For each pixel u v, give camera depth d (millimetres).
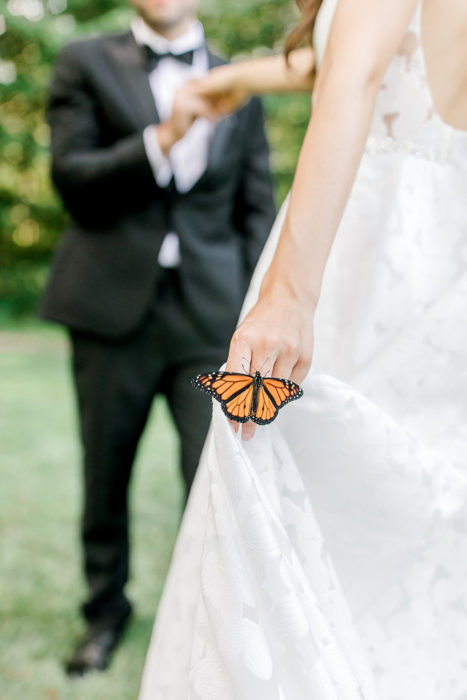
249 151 2676
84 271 2527
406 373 1607
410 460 1549
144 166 2426
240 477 1465
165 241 2523
